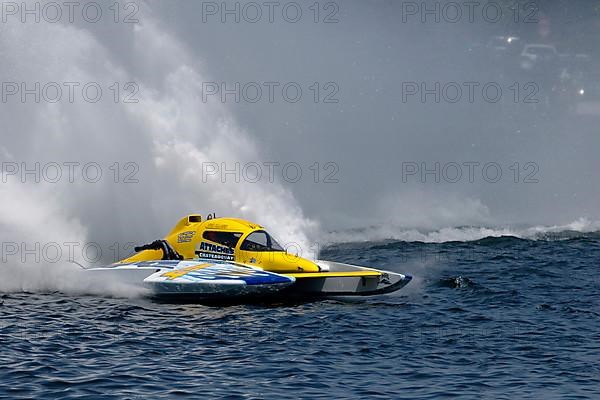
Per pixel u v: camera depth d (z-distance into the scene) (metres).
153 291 55.12
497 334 47.56
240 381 39.53
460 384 39.62
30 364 40.94
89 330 47.31
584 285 60.81
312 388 38.81
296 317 51.16
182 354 43.31
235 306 53.94
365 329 48.50
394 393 38.41
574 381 40.09
